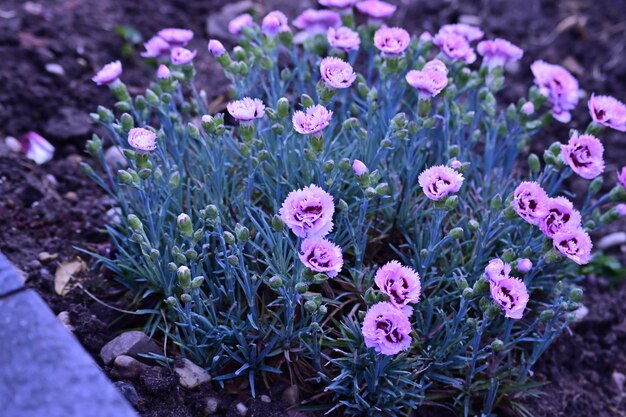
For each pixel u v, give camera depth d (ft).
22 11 4.14
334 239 2.91
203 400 2.72
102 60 4.01
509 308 2.54
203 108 3.28
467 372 2.83
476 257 2.94
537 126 3.18
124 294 3.02
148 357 2.75
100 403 2.12
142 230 2.75
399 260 3.05
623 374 3.29
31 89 3.72
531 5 4.77
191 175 3.10
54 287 3.04
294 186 2.99
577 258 2.63
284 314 2.80
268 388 2.79
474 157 3.40
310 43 3.37
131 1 4.40
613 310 3.45
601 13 4.82
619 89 4.32
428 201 3.11
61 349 2.20
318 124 2.66
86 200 3.43
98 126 3.69
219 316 2.86
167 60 3.24
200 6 4.46
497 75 3.26
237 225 2.63
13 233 3.18
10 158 3.44
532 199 2.69
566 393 3.12
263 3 4.56
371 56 3.36
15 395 2.13
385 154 3.04
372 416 2.73
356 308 2.84
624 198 3.00
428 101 2.90
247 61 3.17
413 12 4.67
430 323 2.89
